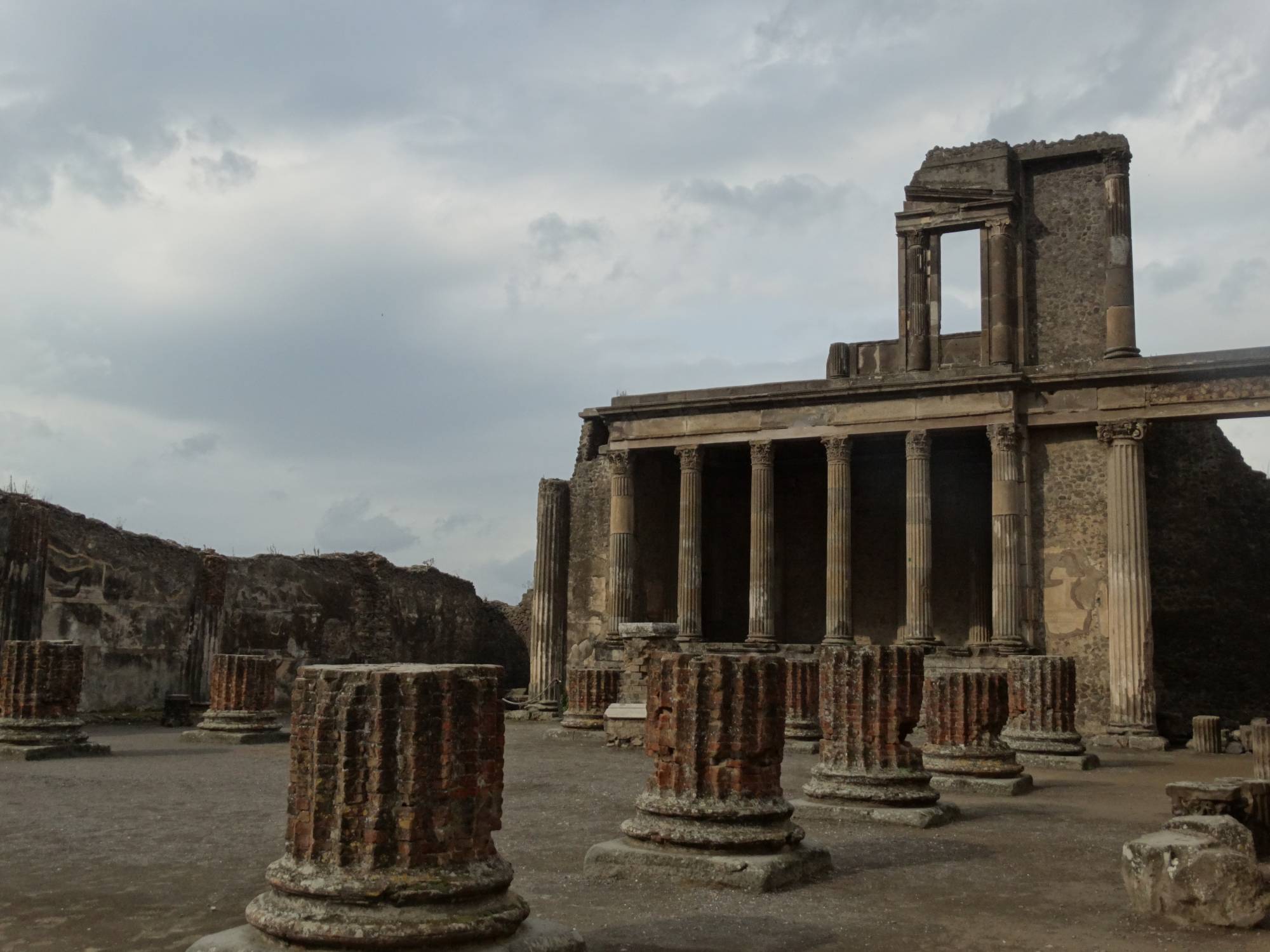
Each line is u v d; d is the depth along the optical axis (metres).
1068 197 35.00
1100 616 31.73
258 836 11.75
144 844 11.28
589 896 9.01
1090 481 32.41
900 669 13.47
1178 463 36.34
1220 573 35.38
